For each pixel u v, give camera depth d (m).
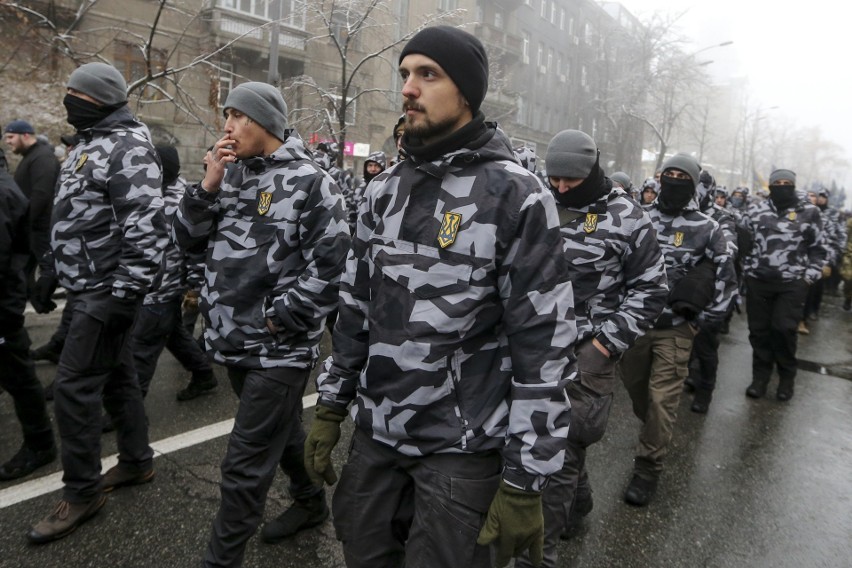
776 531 3.23
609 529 3.14
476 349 1.59
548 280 1.51
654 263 2.76
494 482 1.63
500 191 1.52
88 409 2.71
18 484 3.12
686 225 3.88
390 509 1.73
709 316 3.76
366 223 1.76
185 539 2.71
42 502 2.95
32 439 3.23
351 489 1.76
